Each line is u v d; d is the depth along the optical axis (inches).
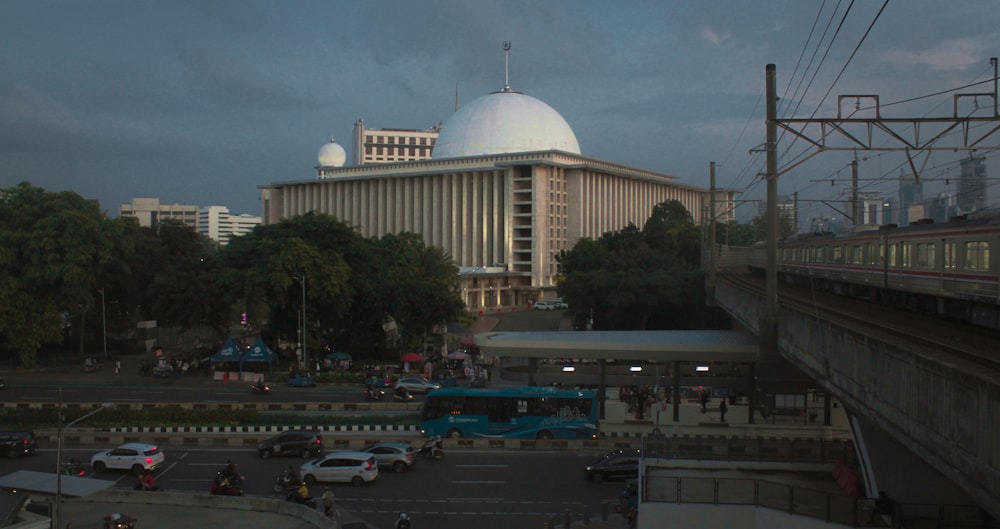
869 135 1083.9
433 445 1723.7
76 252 2940.5
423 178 6387.8
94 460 1609.3
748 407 1956.2
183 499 1380.4
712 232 2925.7
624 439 1814.7
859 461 1187.9
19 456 1717.5
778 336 1389.0
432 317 3191.4
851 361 938.7
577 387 2322.8
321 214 3287.4
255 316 3262.8
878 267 1691.7
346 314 3275.1
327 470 1520.7
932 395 687.1
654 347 1902.1
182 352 3339.1
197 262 3137.3
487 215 5954.7
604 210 6363.2
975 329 1220.5
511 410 1846.7
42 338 2938.0
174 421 1983.3
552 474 1593.3
